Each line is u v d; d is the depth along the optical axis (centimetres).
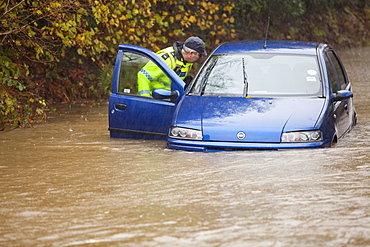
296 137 1634
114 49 3381
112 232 1063
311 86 1836
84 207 1213
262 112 1711
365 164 1491
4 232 1080
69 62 3488
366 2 7962
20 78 2964
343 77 2195
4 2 2400
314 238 1009
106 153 1731
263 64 1923
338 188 1291
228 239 1013
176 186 1343
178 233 1048
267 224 1080
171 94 1864
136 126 1947
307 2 6738
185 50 2008
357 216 1113
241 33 5706
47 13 2581
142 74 1939
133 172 1484
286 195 1249
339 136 1820
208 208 1180
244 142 1641
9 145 1906
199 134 1675
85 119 2455
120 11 2948
